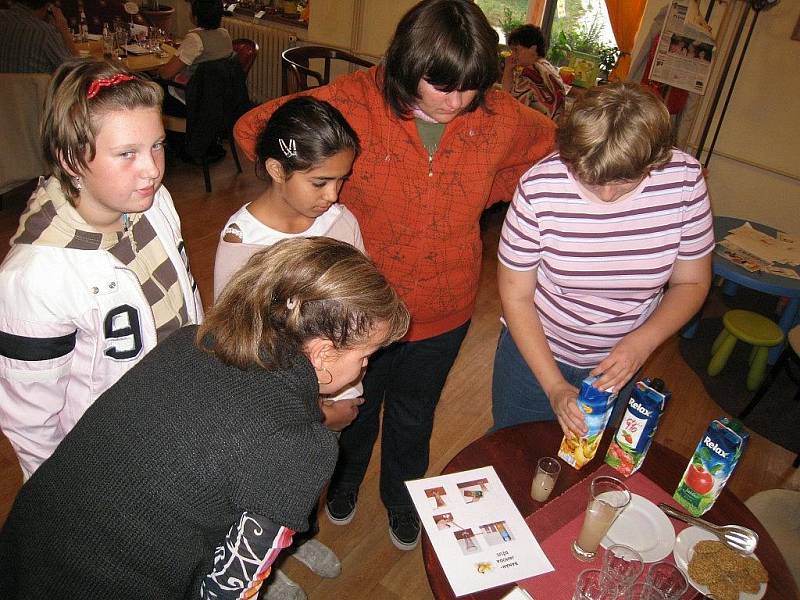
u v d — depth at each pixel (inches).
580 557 47.2
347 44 197.3
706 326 139.3
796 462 101.3
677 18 135.1
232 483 32.7
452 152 57.0
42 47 129.3
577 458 54.7
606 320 59.9
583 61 175.0
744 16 134.0
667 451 58.6
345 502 79.5
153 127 40.7
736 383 121.3
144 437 32.7
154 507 32.2
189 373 34.2
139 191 41.3
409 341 65.4
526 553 47.1
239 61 159.2
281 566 73.8
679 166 53.7
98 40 173.6
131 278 45.1
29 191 150.7
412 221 59.3
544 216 54.3
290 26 210.2
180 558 33.9
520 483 53.6
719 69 146.0
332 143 48.2
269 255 35.4
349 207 61.5
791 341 101.6
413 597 73.2
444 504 50.2
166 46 182.9
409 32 49.6
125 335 45.9
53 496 34.0
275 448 32.9
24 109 125.5
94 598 33.5
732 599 44.4
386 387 69.8
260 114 57.9
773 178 149.7
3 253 126.6
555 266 56.6
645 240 54.8
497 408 68.8
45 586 33.8
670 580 44.4
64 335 42.6
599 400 50.9
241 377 33.9
